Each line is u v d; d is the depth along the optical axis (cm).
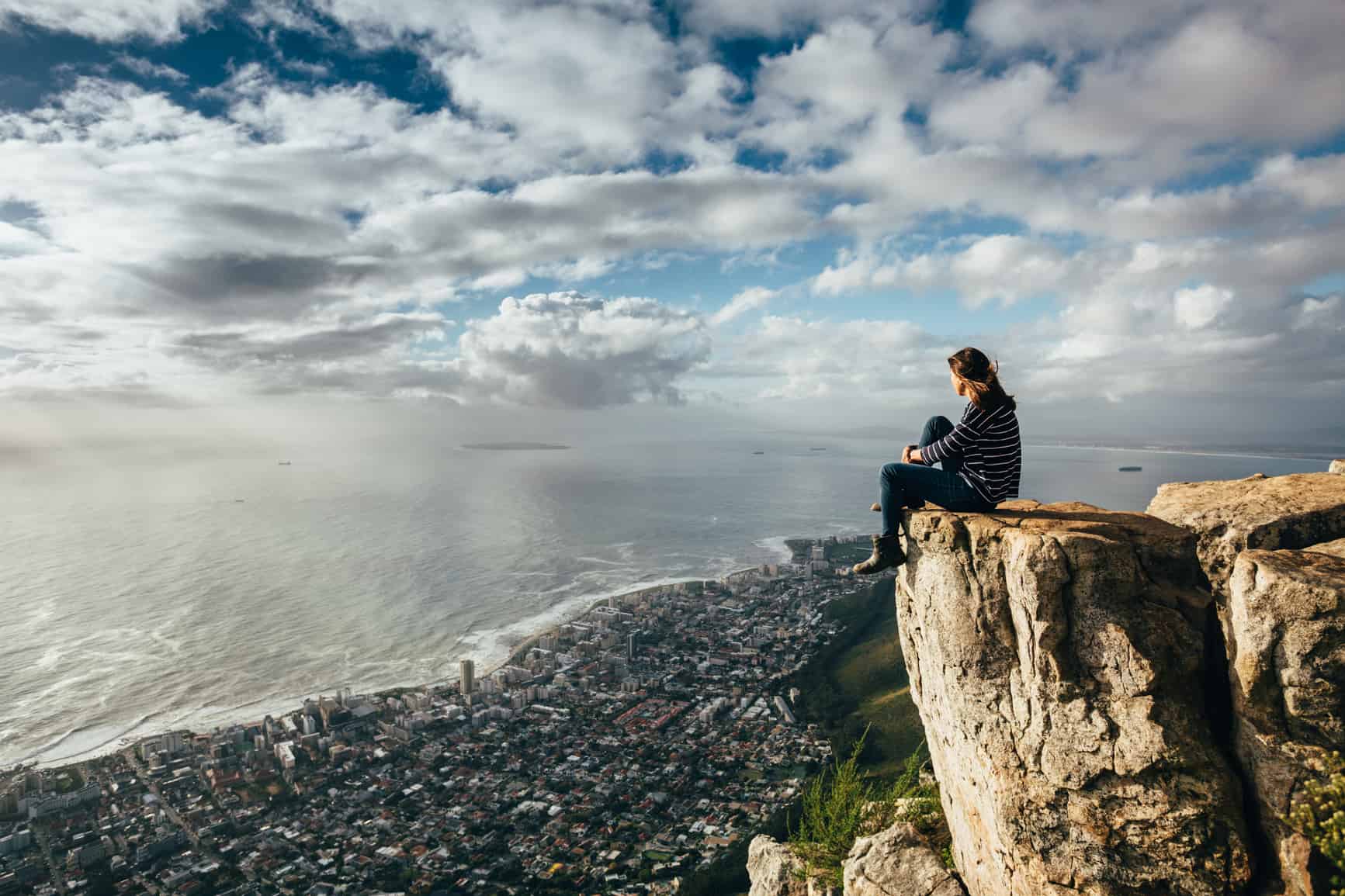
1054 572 632
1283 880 544
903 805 1127
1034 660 650
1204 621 619
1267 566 578
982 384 764
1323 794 529
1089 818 613
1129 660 604
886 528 837
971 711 711
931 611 762
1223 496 779
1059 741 631
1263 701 570
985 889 767
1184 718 590
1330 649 535
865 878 916
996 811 688
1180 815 572
